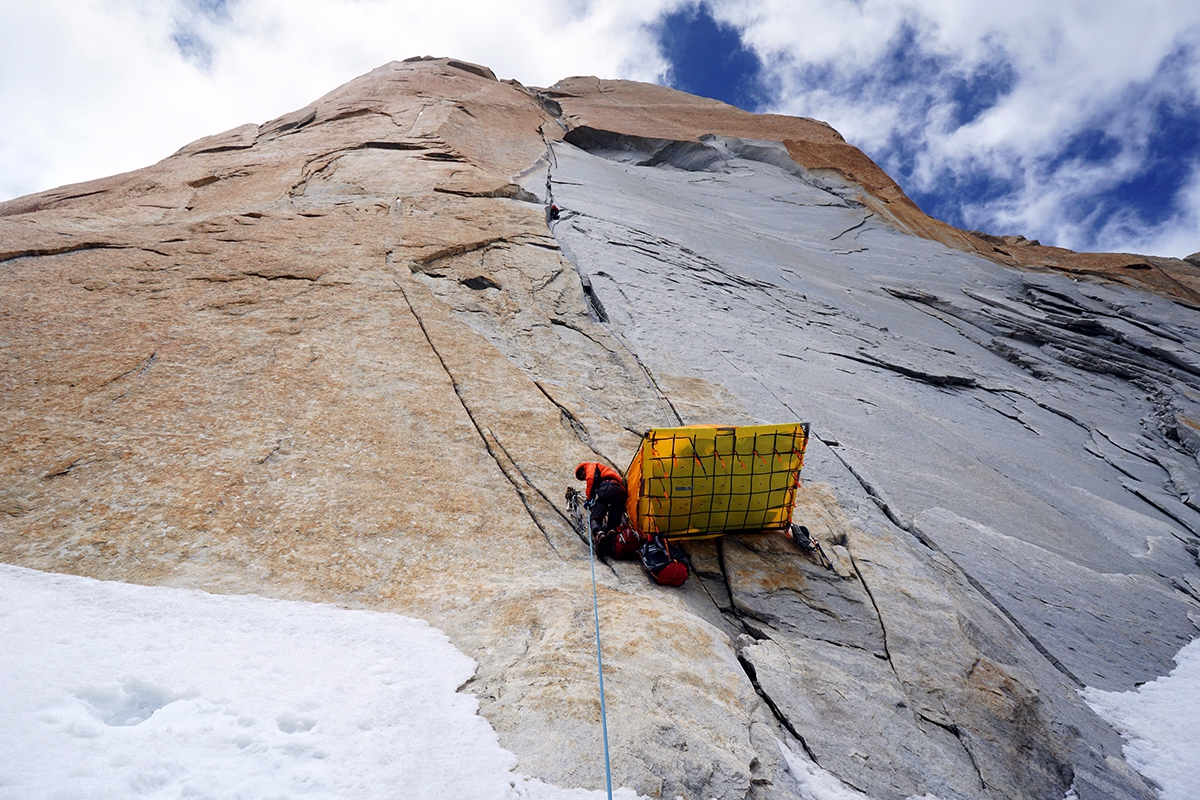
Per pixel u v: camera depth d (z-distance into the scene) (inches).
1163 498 447.2
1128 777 194.2
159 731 115.7
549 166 833.5
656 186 976.9
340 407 257.0
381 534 199.5
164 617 151.1
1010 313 779.4
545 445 267.9
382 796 109.7
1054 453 466.9
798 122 1491.1
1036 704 206.5
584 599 181.2
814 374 435.5
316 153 700.0
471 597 177.3
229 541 184.9
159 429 226.7
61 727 111.5
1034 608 273.3
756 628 203.6
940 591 242.8
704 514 228.7
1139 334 746.2
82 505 189.0
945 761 172.2
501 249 459.5
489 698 137.7
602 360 361.7
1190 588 335.3
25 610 144.3
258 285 340.5
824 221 1043.9
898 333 631.8
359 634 155.4
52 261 343.0
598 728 132.5
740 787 131.0
